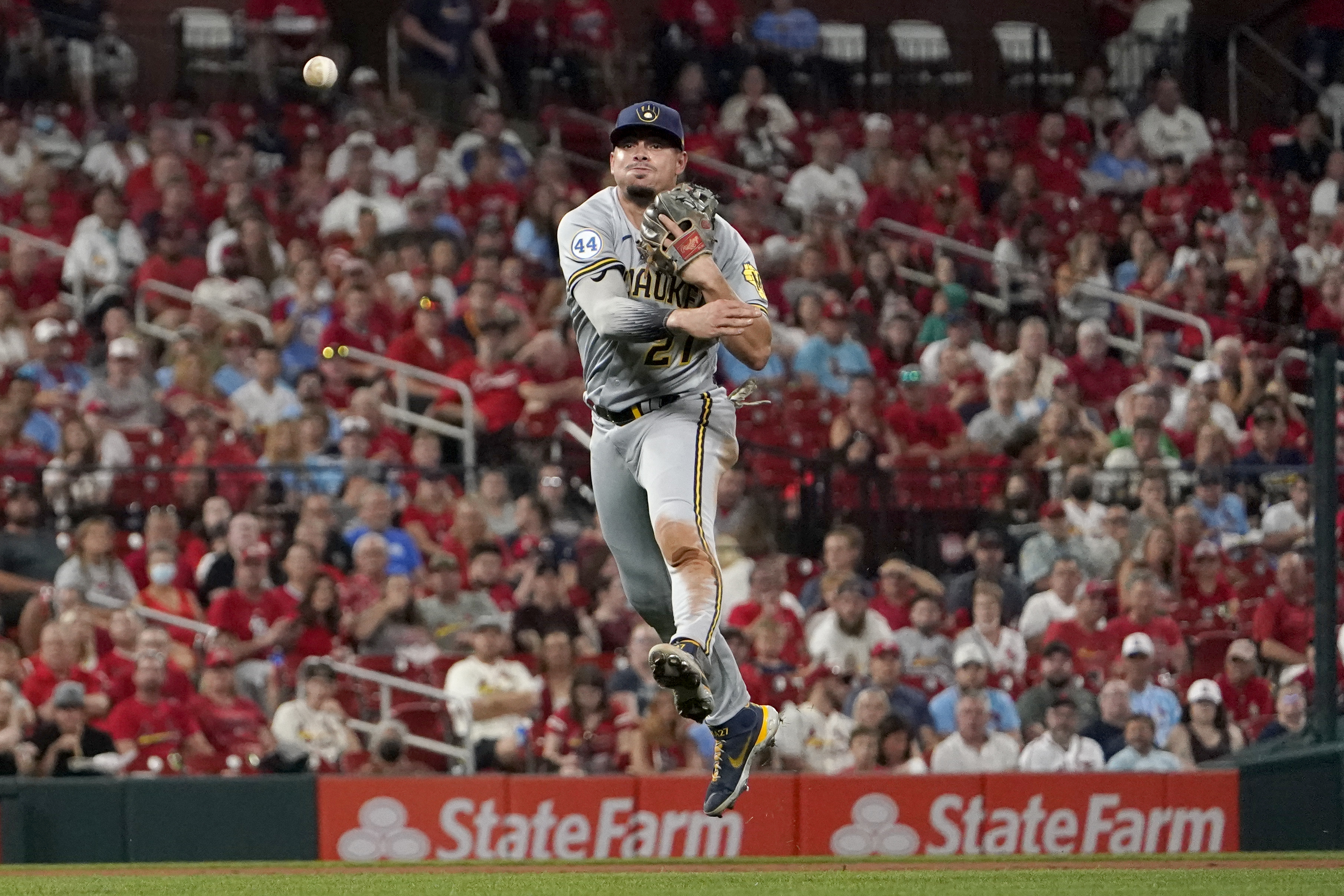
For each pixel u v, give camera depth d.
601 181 59.91
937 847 32.69
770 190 57.06
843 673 36.12
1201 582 39.00
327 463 40.97
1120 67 69.38
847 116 63.91
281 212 53.34
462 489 39.94
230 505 38.72
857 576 38.38
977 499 40.78
